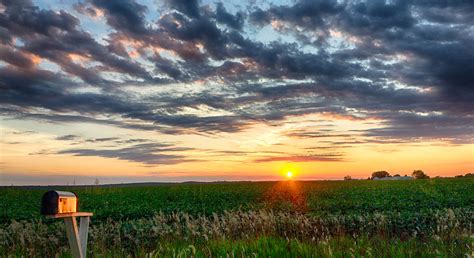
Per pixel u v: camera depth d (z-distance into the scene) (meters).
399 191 43.69
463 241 12.24
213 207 30.69
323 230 17.44
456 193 39.22
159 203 35.38
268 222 17.02
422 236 16.34
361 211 26.02
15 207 33.75
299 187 57.00
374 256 10.74
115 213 28.11
